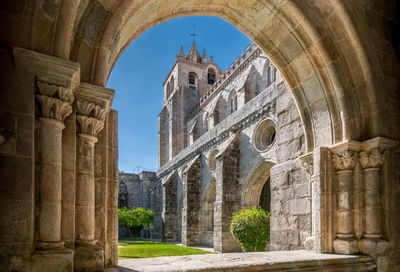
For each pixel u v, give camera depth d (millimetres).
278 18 4984
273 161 13961
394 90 5250
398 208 4867
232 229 12188
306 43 5059
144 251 14719
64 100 2756
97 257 2973
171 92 44812
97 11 3133
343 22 4820
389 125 5023
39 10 2627
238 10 5109
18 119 2492
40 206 2580
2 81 2473
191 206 22547
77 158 3105
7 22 2549
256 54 22125
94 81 3146
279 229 6902
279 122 7469
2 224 2334
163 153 43594
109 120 3689
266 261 3729
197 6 4824
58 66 2633
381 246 4555
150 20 4449
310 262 3930
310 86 5480
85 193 3090
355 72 5062
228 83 27188
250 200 16234
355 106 5062
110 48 3281
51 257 2463
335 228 4930
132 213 31531
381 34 5219
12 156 2434
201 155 23344
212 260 3834
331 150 5109
